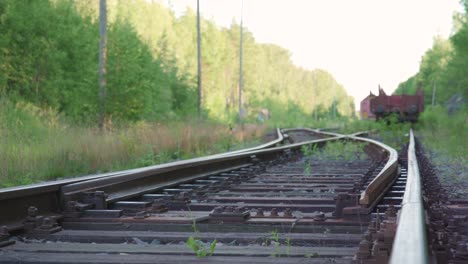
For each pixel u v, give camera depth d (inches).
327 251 142.5
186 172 322.0
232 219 178.4
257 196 275.1
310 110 5265.8
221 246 150.1
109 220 184.4
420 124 1465.3
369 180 315.3
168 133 603.2
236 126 1252.5
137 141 514.3
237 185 321.1
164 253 142.0
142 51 1140.5
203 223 179.3
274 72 5561.0
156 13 3110.2
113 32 848.3
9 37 778.2
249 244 158.6
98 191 202.1
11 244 152.7
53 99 828.0
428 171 353.1
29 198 180.1
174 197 236.7
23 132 467.2
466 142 626.5
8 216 168.7
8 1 789.9
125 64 823.1
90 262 131.0
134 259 133.6
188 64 2650.1
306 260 132.3
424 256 69.9
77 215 188.1
